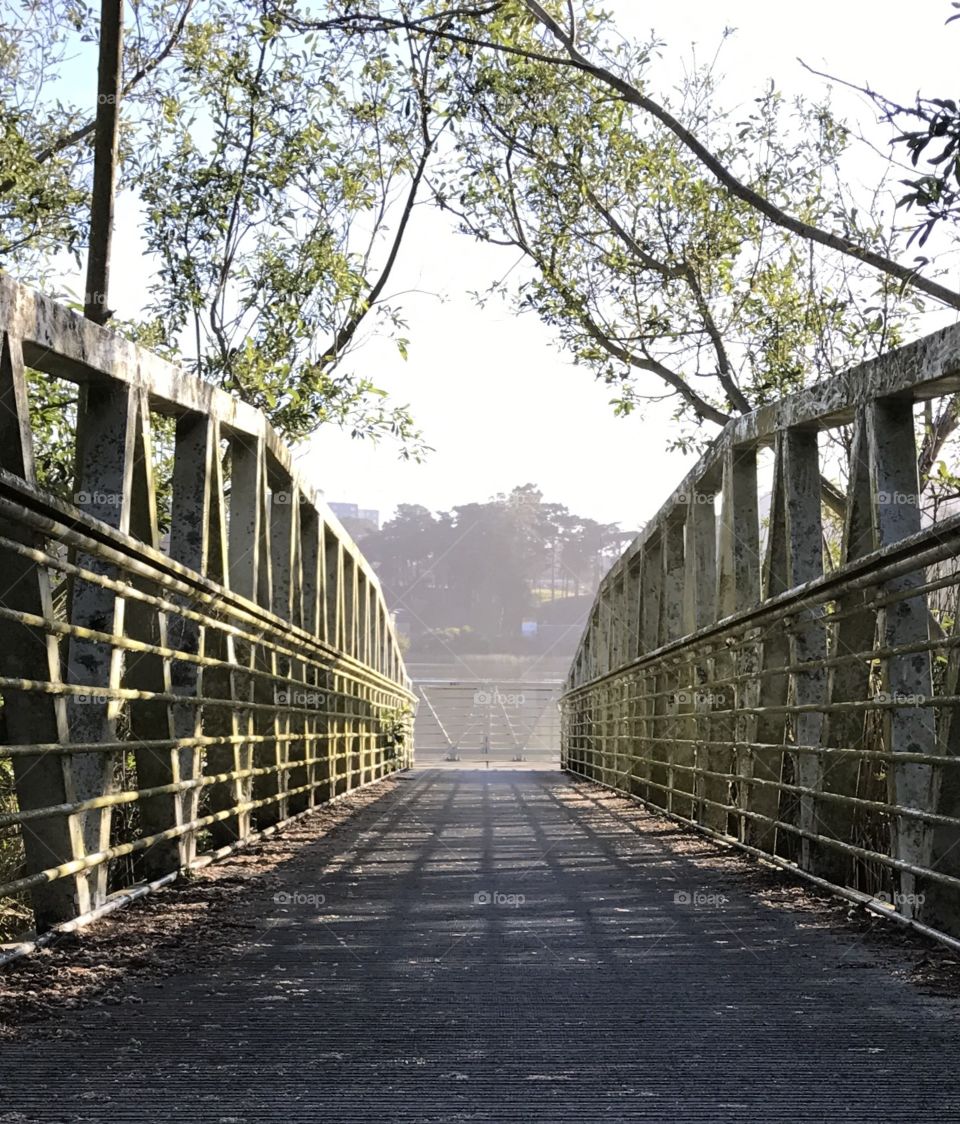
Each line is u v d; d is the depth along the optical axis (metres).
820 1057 3.01
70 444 8.69
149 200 11.43
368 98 11.97
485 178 13.10
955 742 4.35
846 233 10.32
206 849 7.73
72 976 3.89
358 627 15.36
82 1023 3.32
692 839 8.70
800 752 6.14
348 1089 2.72
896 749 4.86
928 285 8.45
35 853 4.43
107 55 7.77
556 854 7.72
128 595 4.95
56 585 6.80
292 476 9.29
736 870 6.85
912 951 4.41
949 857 4.52
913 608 4.94
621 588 15.77
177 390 5.80
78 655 4.86
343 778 13.05
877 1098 2.68
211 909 5.30
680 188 12.77
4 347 3.87
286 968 4.09
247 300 11.72
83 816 4.79
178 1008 3.50
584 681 21.12
